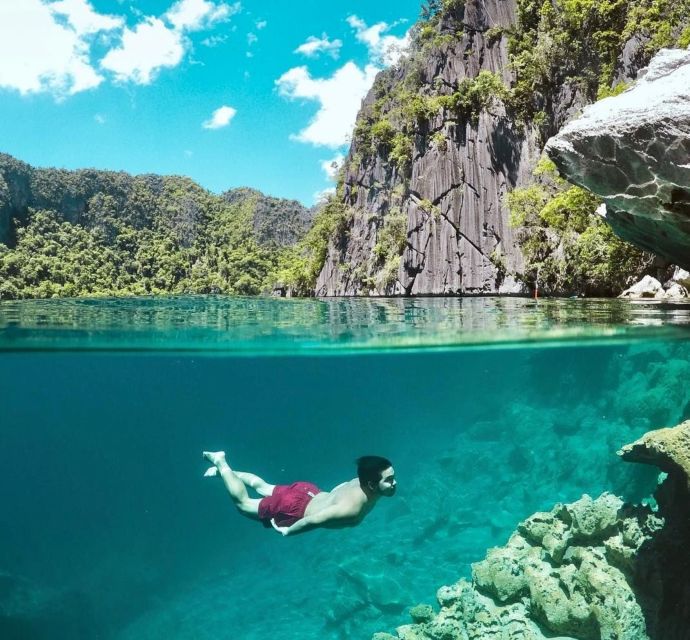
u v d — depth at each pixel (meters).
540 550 9.71
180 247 122.38
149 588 18.83
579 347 13.43
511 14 40.78
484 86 37.47
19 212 113.62
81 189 123.19
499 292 34.44
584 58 31.77
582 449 16.45
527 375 23.23
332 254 58.16
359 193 56.34
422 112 41.16
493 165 36.91
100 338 10.95
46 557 28.00
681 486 7.65
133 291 97.38
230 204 149.12
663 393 14.37
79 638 15.24
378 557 15.33
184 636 14.75
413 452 34.16
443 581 13.80
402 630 10.02
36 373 26.83
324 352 13.09
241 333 11.16
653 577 7.62
